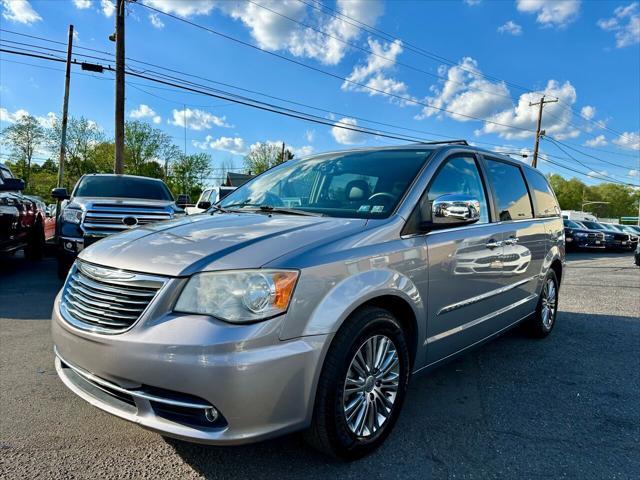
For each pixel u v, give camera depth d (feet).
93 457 7.88
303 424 6.98
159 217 24.03
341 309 7.24
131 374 6.66
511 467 7.93
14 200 27.40
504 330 12.92
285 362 6.63
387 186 9.79
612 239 73.26
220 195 40.70
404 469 7.77
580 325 18.08
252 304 6.57
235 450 8.17
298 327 6.83
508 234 12.32
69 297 8.10
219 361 6.28
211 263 6.92
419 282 8.90
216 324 6.48
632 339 16.11
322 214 9.49
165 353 6.42
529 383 11.82
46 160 168.96
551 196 16.83
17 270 28.53
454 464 7.98
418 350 9.16
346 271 7.52
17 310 17.94
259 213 10.10
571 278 34.01
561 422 9.69
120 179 29.04
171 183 206.18
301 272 6.94
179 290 6.79
